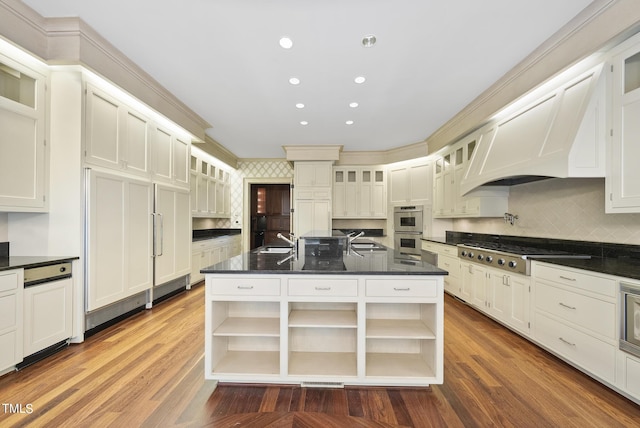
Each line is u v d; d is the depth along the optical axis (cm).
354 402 181
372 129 488
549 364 232
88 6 212
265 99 368
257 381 200
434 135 514
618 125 206
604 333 194
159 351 249
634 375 175
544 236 329
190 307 376
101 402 179
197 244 503
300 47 258
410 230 595
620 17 191
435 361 192
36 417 165
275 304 228
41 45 230
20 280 211
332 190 638
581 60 224
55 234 257
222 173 659
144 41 251
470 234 496
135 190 325
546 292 247
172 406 176
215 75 308
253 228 780
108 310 304
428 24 227
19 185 233
